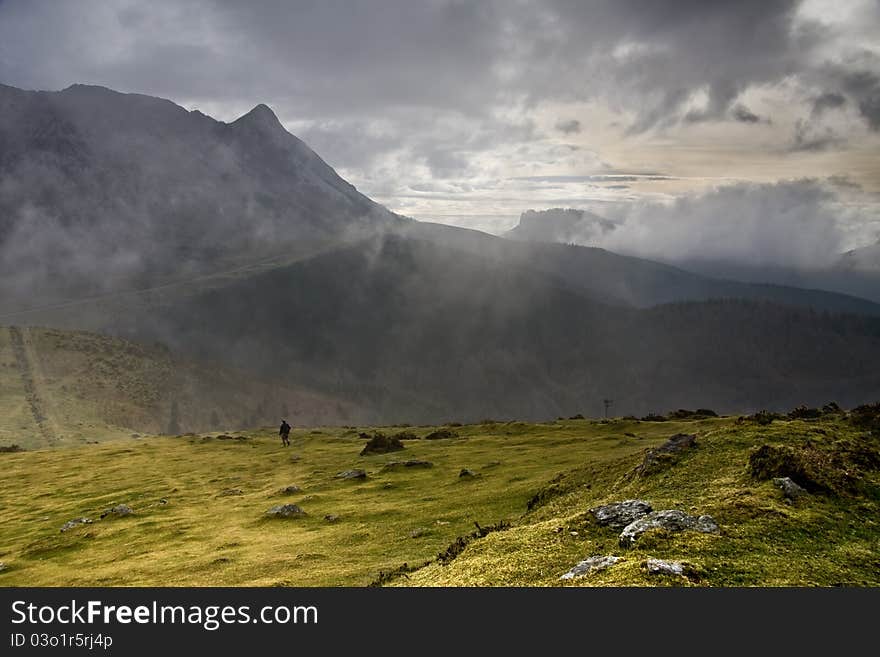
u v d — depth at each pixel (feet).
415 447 264.11
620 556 52.31
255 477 242.58
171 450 353.92
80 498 234.58
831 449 79.66
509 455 205.77
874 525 58.59
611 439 222.69
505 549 62.13
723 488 71.05
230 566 108.47
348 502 158.40
